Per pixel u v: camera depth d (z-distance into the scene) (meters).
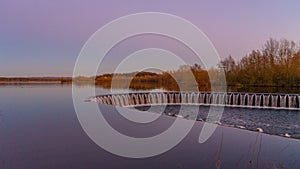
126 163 3.43
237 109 21.08
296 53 35.41
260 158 3.68
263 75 36.94
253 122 14.76
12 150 3.95
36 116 8.23
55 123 6.79
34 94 20.62
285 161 3.54
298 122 14.67
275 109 20.78
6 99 15.70
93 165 3.29
